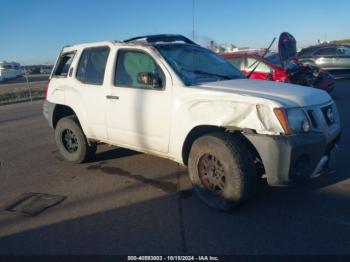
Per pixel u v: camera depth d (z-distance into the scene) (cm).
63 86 596
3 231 396
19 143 819
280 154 367
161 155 480
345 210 408
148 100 467
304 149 372
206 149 412
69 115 652
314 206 420
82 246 358
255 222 390
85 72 568
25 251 353
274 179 376
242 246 346
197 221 398
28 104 1855
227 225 386
